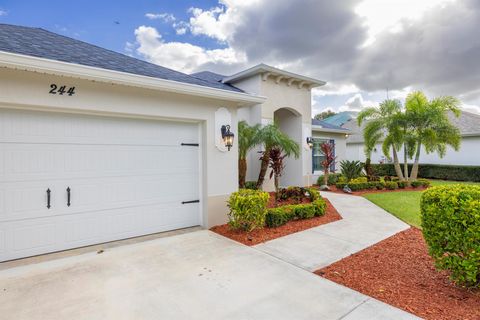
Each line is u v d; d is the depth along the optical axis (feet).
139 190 19.63
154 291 11.95
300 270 14.07
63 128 16.76
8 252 15.17
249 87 39.01
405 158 48.98
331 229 21.54
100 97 17.02
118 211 18.78
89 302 11.07
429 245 12.14
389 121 47.01
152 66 23.44
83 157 17.44
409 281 12.71
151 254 16.26
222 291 11.95
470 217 10.64
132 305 10.86
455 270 11.27
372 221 24.06
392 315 10.02
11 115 15.24
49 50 17.71
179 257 15.80
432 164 63.93
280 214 21.88
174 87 18.31
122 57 23.18
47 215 16.26
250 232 20.30
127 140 19.12
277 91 39.78
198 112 21.33
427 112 44.68
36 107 15.42
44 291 11.94
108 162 18.35
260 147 38.19
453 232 11.07
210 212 21.99
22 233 15.55
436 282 12.51
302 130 43.47
